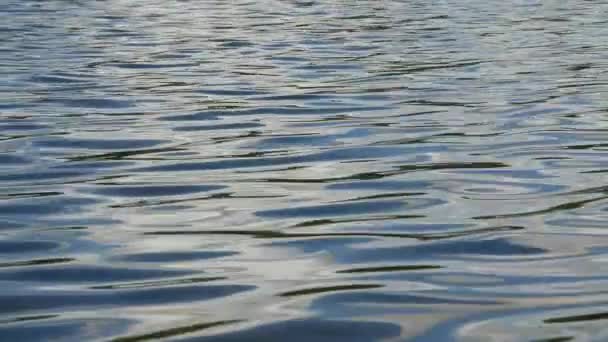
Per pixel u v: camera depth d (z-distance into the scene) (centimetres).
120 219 719
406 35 1984
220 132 1061
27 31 2070
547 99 1240
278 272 591
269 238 666
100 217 726
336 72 1505
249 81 1426
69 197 786
